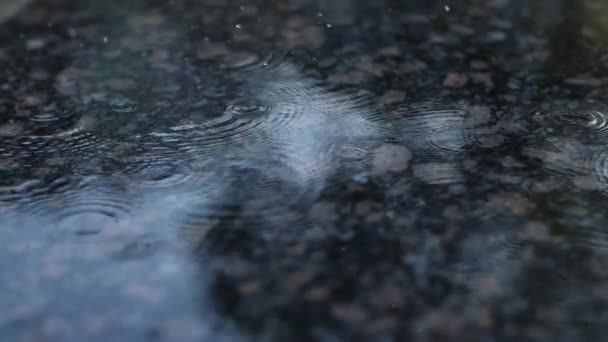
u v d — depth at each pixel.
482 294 0.65
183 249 0.67
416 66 0.82
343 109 0.78
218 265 0.66
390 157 0.73
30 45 0.85
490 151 0.74
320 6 0.90
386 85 0.80
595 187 0.71
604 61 0.82
